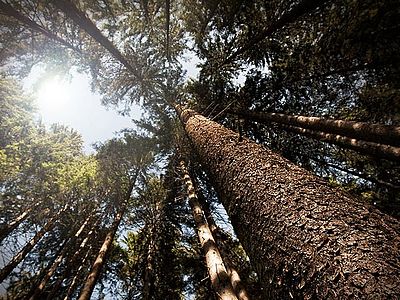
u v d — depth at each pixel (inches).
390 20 159.0
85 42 394.0
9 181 426.6
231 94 330.0
